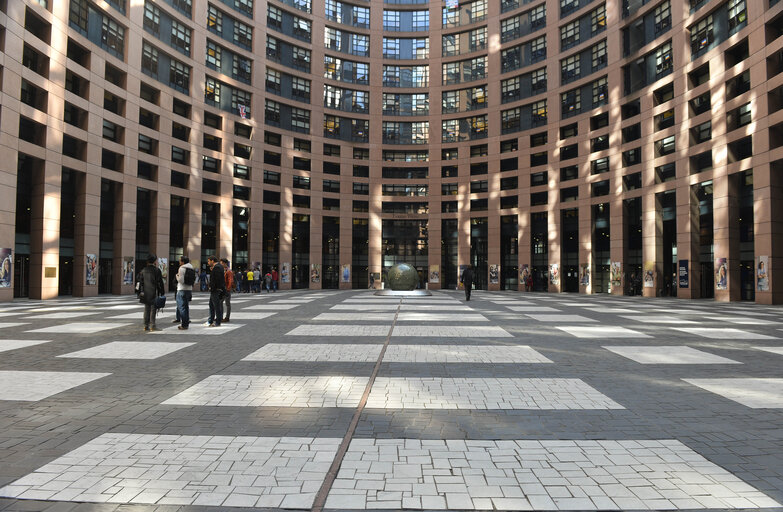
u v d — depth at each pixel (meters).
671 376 6.37
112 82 30.14
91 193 27.52
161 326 11.80
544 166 41.84
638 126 34.00
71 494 2.94
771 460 3.54
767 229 23.25
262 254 43.50
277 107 45.16
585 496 2.95
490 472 3.29
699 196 29.06
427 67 50.69
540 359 7.54
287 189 45.03
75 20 26.64
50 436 3.97
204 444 3.79
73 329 11.19
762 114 23.56
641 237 34.84
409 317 14.31
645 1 32.97
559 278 39.91
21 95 23.78
